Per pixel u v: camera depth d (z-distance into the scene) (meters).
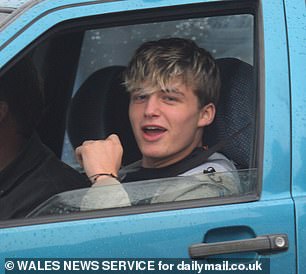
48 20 6.74
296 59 6.83
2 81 7.38
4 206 7.20
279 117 6.75
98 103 8.30
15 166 7.40
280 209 6.63
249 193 6.73
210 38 9.11
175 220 6.62
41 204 6.98
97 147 7.25
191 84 7.20
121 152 7.28
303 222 6.63
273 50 6.83
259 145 6.73
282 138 6.73
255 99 6.86
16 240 6.63
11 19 6.74
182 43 7.29
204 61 7.28
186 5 6.81
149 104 7.19
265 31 6.85
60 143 8.57
